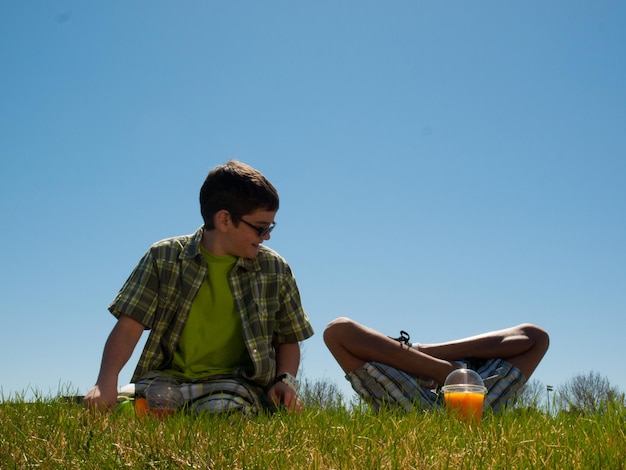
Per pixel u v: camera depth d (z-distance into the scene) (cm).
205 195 395
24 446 260
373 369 429
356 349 432
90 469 235
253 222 387
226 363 397
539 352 447
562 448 249
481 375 436
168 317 392
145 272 389
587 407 341
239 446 250
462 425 311
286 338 423
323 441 262
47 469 236
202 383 382
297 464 227
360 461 231
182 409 336
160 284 390
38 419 310
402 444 254
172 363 396
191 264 394
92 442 261
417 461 231
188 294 391
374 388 430
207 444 251
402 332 442
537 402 366
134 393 380
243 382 386
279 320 420
